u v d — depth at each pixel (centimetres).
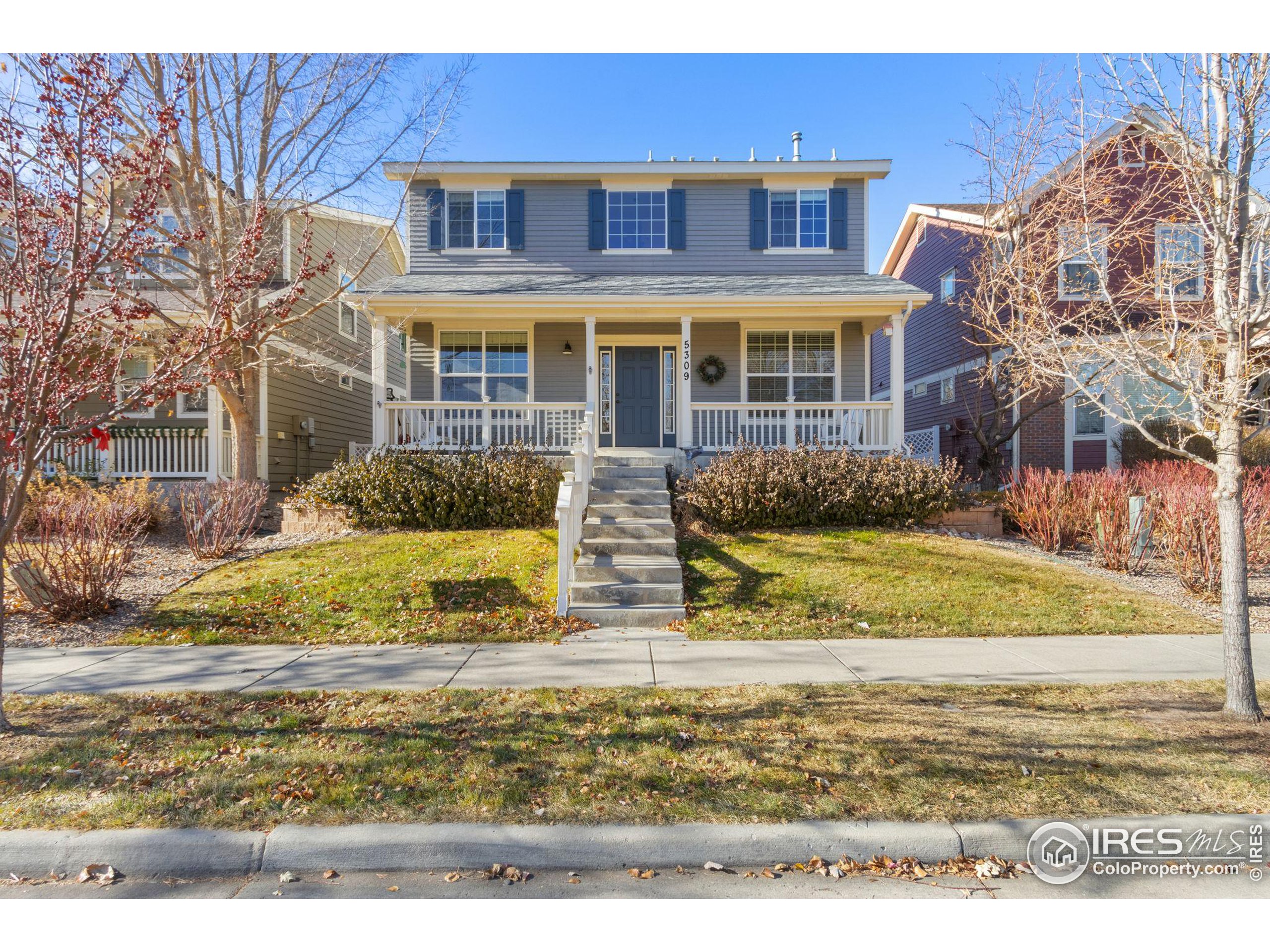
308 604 779
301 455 1677
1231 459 470
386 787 382
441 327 1501
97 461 1376
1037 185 1247
